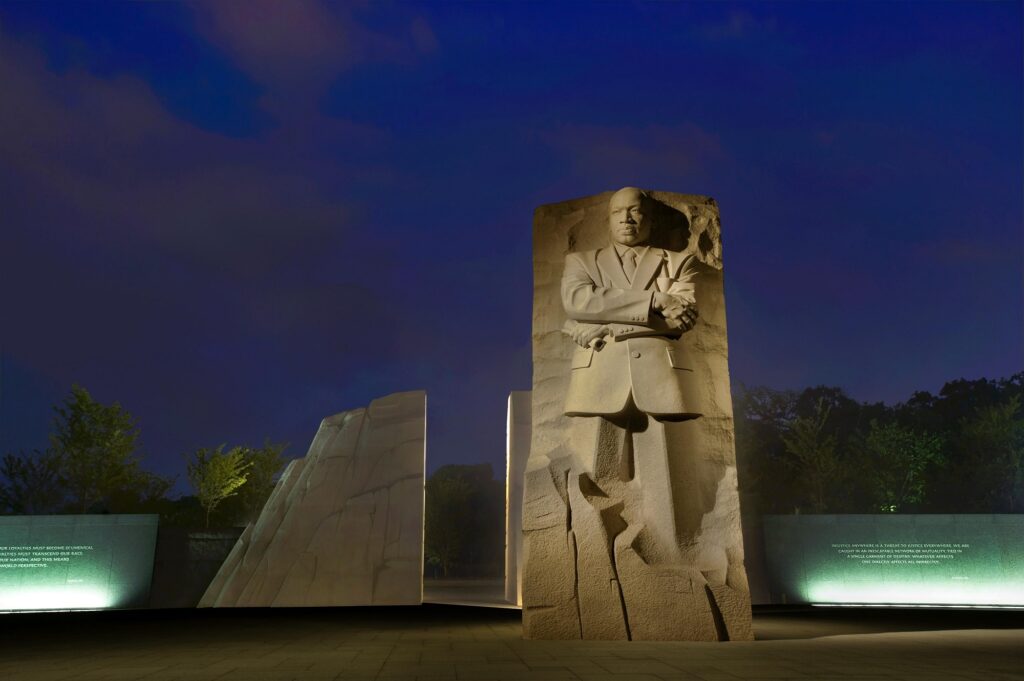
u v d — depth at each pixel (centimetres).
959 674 632
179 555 1936
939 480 3409
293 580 1820
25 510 2620
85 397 2605
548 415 1048
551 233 1125
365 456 1966
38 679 630
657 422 988
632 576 937
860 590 1869
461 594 2433
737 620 929
